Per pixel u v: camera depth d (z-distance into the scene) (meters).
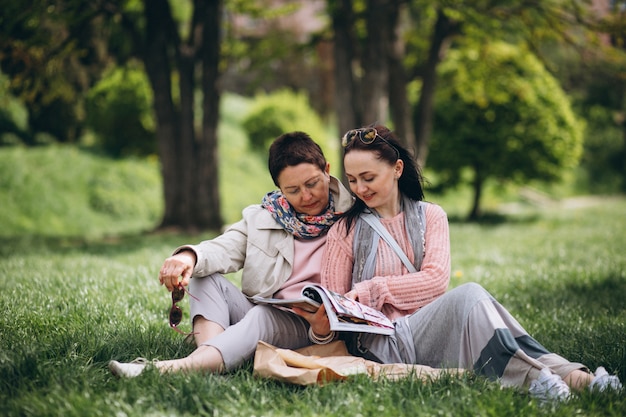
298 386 3.00
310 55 15.12
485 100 15.64
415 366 3.13
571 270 7.41
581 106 27.42
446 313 3.15
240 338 3.17
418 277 3.32
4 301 4.78
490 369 3.01
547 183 18.19
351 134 3.40
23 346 3.29
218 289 3.44
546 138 17.05
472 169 18.06
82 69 17.31
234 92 31.12
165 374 2.97
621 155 29.72
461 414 2.66
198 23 13.56
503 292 6.20
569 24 11.90
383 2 11.64
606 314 5.20
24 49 11.88
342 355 3.30
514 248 10.20
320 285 3.15
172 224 13.95
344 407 2.71
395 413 2.67
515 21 12.10
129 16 13.75
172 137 13.79
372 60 11.80
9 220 15.80
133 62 17.97
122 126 19.62
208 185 13.70
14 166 17.52
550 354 3.05
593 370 3.45
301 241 3.54
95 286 5.55
